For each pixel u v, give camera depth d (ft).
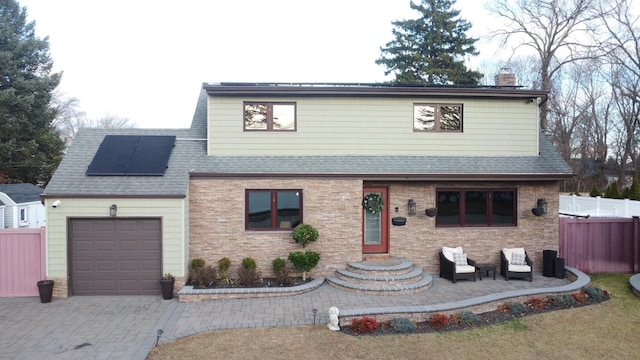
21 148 95.61
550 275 43.34
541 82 107.86
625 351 25.52
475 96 46.55
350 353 25.14
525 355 24.97
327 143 45.34
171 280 37.06
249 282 38.96
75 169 40.83
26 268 38.24
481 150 47.19
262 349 25.79
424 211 44.91
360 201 42.52
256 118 45.29
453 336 27.68
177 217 38.29
